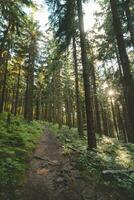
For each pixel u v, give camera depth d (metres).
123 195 7.13
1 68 29.16
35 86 40.38
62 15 14.94
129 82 9.62
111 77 20.89
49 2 14.48
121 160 12.55
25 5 17.86
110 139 25.69
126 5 13.48
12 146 12.12
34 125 26.06
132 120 9.29
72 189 7.61
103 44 18.02
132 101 9.41
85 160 10.23
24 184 7.76
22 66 34.06
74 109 51.75
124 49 10.05
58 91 41.03
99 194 7.25
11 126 17.52
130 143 22.66
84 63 14.45
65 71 38.53
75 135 22.56
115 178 8.06
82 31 14.87
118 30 10.32
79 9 15.09
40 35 32.34
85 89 14.06
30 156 11.34
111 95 23.72
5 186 7.21
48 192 7.41
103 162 10.35
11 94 52.09
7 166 8.69
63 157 11.70
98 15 18.94
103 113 39.44
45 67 34.41
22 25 17.91
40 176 8.80
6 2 15.18
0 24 18.94
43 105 59.94
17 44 28.50
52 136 20.17
